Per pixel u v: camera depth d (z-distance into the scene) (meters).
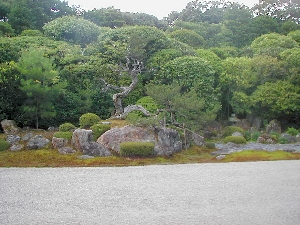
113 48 27.53
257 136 24.52
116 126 20.02
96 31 32.62
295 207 9.73
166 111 20.83
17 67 21.66
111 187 11.78
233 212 9.28
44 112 21.89
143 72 28.48
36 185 11.99
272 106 27.69
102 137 18.70
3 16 38.38
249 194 11.01
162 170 14.99
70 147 18.22
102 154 17.70
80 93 24.88
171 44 30.50
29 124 23.39
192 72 26.38
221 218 8.83
